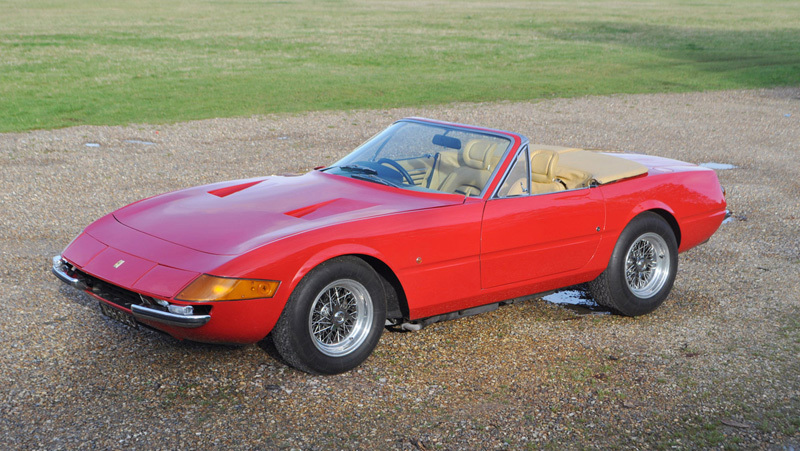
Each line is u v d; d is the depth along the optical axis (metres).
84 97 16.97
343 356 4.08
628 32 41.28
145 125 13.71
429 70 24.66
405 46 31.83
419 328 4.53
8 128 12.92
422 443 3.46
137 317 3.73
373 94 18.73
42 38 30.97
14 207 7.75
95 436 3.38
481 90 20.06
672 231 5.42
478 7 63.31
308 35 35.62
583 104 18.08
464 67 25.78
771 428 3.73
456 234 4.33
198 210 4.34
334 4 64.25
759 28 44.59
